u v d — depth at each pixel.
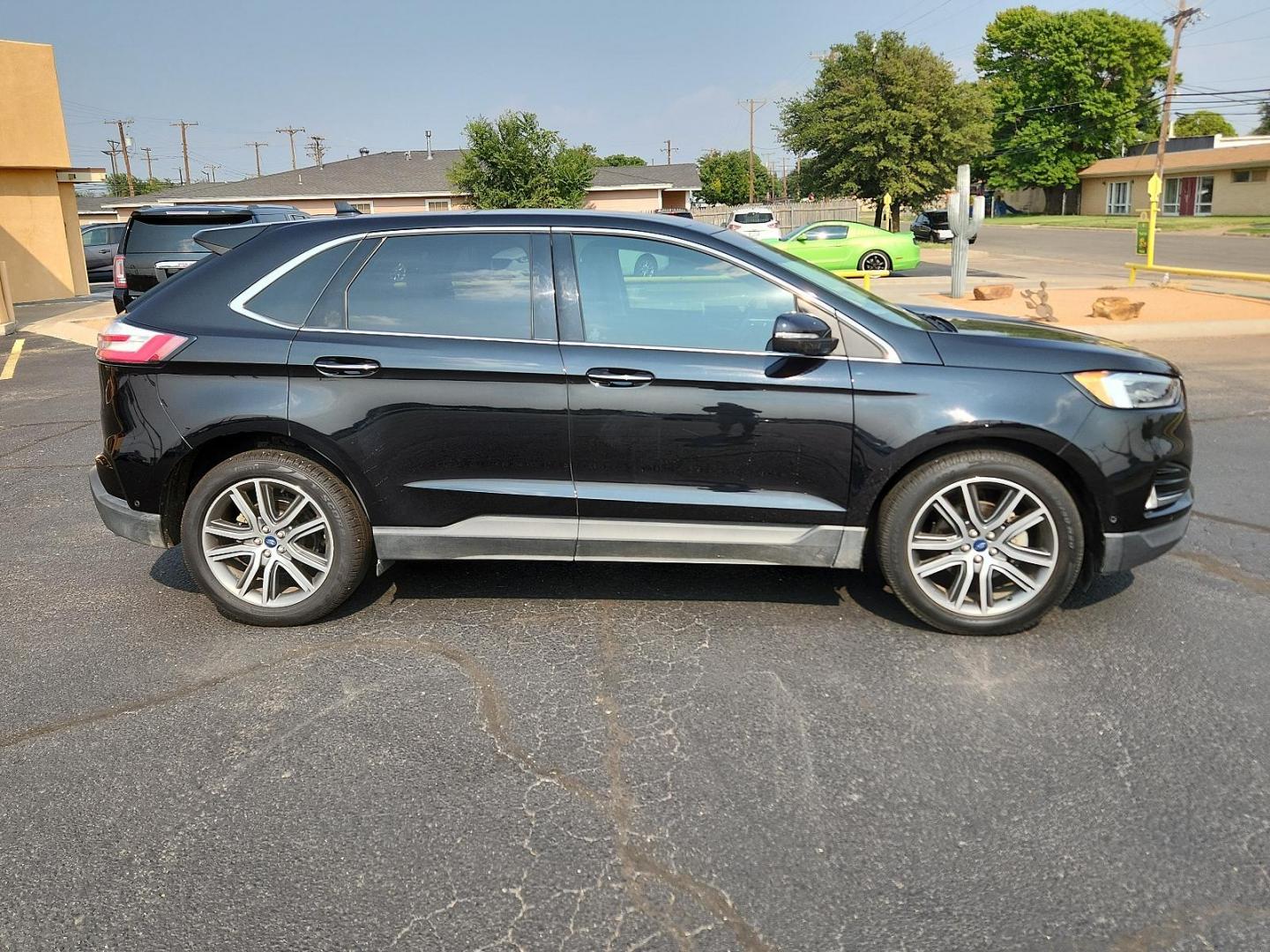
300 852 2.62
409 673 3.61
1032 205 74.94
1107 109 66.19
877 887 2.45
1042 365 3.66
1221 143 59.72
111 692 3.51
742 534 3.84
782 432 3.71
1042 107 67.88
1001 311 14.45
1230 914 2.34
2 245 20.62
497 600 4.28
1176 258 26.44
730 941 2.28
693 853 2.59
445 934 2.31
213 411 3.83
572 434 3.78
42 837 2.70
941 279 21.78
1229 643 3.75
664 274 3.81
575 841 2.64
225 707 3.39
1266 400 8.27
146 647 3.88
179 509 4.09
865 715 3.27
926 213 43.22
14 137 20.27
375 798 2.85
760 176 89.75
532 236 3.87
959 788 2.86
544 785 2.90
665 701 3.38
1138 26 67.31
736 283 3.79
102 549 5.11
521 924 2.34
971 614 3.80
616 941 2.28
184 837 2.69
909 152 40.28
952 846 2.60
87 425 8.33
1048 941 2.27
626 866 2.54
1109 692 3.39
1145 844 2.60
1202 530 5.05
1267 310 13.68
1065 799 2.79
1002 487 3.70
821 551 3.84
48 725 3.29
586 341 3.79
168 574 4.72
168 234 11.20
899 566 3.79
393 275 3.90
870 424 3.66
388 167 47.53
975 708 3.30
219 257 4.02
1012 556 3.75
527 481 3.85
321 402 3.79
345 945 2.29
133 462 3.93
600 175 48.91
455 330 3.84
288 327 3.88
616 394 3.73
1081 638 3.81
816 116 42.03
